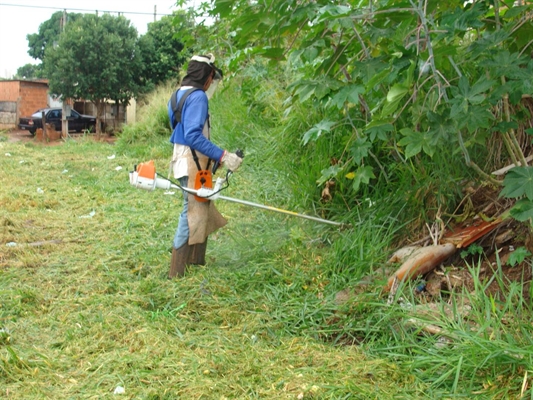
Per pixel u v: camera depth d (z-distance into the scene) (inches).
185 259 184.5
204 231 184.7
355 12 158.7
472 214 185.0
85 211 268.1
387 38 161.3
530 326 130.8
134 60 810.2
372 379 125.7
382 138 166.7
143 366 130.3
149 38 837.8
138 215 255.4
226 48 301.6
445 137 143.6
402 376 126.2
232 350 139.0
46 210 269.4
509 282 152.3
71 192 302.7
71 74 770.2
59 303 167.0
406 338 140.7
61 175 351.6
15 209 267.9
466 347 125.3
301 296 168.6
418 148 147.0
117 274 188.5
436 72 141.9
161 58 845.8
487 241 175.9
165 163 369.7
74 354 138.0
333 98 162.4
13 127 954.1
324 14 145.5
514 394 115.9
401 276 164.1
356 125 208.8
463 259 175.6
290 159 261.3
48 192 303.9
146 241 220.1
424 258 166.4
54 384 125.1
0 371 128.8
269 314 159.6
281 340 146.7
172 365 130.4
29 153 431.8
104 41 775.1
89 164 382.3
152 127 465.7
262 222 226.8
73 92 781.9
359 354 137.9
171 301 167.8
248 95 340.2
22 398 119.0
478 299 141.9
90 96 784.3
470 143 159.2
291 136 265.4
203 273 183.3
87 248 214.8
